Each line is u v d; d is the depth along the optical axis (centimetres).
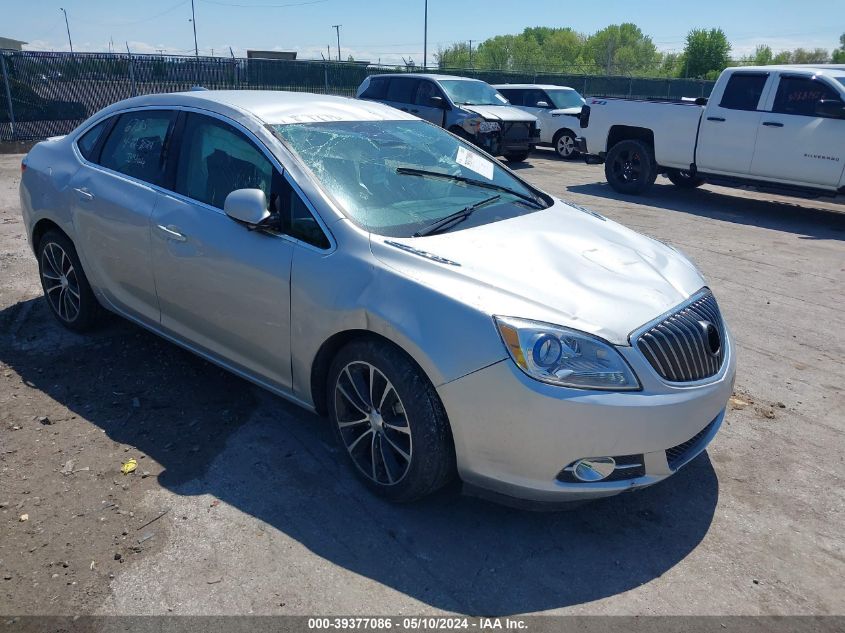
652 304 298
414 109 1446
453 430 279
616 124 1160
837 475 350
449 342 273
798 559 289
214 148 375
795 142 942
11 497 311
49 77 1603
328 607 256
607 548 293
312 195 329
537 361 264
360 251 307
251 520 301
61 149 474
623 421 267
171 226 375
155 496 315
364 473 320
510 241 330
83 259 445
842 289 655
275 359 343
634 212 1016
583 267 316
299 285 318
